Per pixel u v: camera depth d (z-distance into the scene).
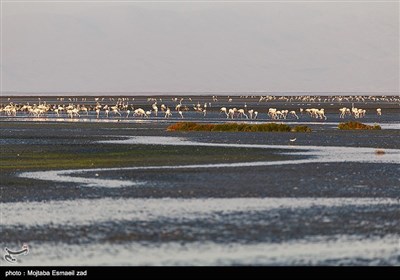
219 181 64.50
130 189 60.44
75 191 59.69
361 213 50.59
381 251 41.22
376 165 76.12
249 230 45.62
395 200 55.38
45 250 41.91
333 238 43.78
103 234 45.03
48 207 53.12
